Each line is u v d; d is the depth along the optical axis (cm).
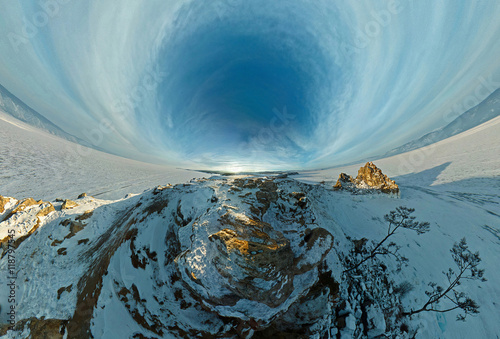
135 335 915
